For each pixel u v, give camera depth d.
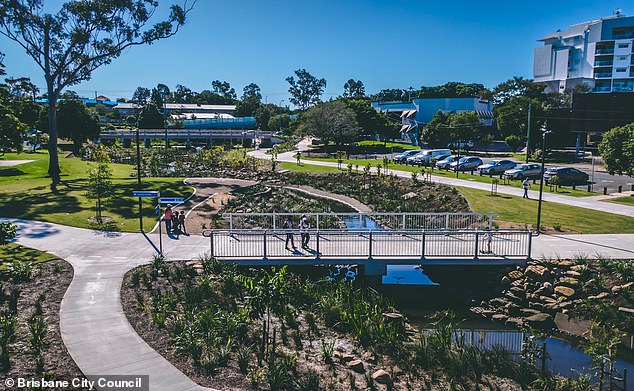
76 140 71.31
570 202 32.31
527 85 114.25
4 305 15.02
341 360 12.83
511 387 12.09
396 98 160.50
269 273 19.22
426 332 15.80
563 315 17.03
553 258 19.97
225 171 53.62
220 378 11.41
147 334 13.40
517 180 43.75
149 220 27.48
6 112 26.30
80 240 22.95
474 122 77.44
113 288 16.73
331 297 16.86
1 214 28.06
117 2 44.47
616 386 12.65
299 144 95.19
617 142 34.91
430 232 19.78
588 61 105.75
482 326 17.03
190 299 15.84
